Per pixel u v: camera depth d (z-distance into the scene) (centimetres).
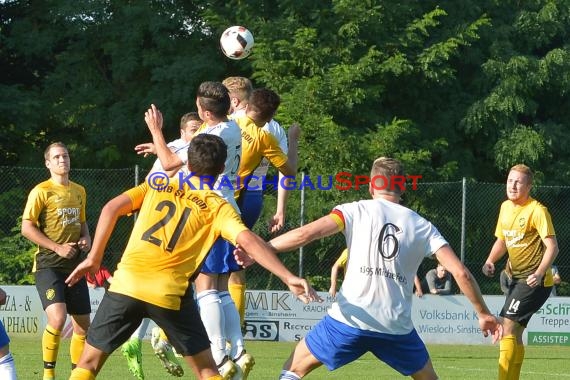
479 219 5409
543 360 3494
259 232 5066
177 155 1662
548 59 6091
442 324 4169
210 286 1839
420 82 6141
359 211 1475
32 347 3481
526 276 2239
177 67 5947
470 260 5372
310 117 5538
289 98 5644
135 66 6072
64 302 2300
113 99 6325
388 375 2789
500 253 2325
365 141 5578
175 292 1405
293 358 1487
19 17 6512
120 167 6188
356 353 1466
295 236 1434
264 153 1980
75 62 6331
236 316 1877
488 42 6369
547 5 6303
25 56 6431
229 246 1845
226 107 1803
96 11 6062
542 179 5916
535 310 2236
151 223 1430
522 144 5956
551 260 2175
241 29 2269
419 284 4172
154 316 1412
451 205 5431
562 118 6506
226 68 6272
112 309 1415
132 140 6281
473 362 3334
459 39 5978
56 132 6419
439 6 6331
